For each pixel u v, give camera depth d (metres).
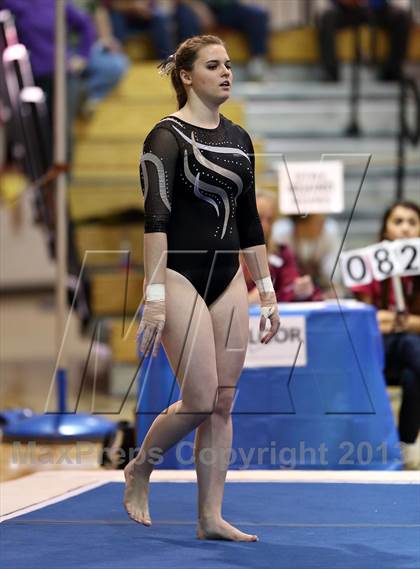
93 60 21.05
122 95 22.34
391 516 9.43
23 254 36.69
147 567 7.75
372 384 11.84
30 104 18.05
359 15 24.50
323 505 9.90
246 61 25.80
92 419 13.72
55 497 10.42
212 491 8.61
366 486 10.73
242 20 25.22
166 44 23.98
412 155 23.50
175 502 10.10
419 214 13.04
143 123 21.19
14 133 20.05
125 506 8.58
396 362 12.84
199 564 7.84
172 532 8.93
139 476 8.52
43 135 18.38
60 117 14.15
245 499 10.19
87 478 11.34
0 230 36.19
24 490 10.78
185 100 8.48
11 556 8.14
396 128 24.38
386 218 13.07
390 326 12.84
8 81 18.45
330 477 11.16
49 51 19.12
